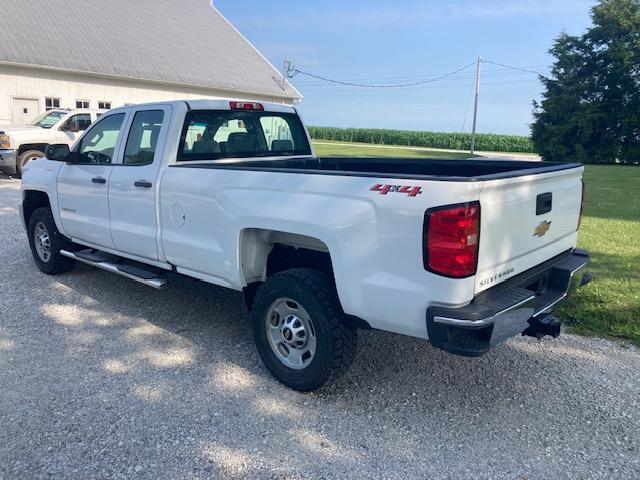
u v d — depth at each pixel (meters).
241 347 4.64
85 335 4.80
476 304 3.16
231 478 2.98
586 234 9.25
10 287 6.06
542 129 41.03
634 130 37.56
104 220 5.40
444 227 3.03
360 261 3.38
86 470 3.01
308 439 3.36
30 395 3.77
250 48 35.25
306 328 3.83
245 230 4.08
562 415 3.67
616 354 4.61
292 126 6.04
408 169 5.58
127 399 3.75
